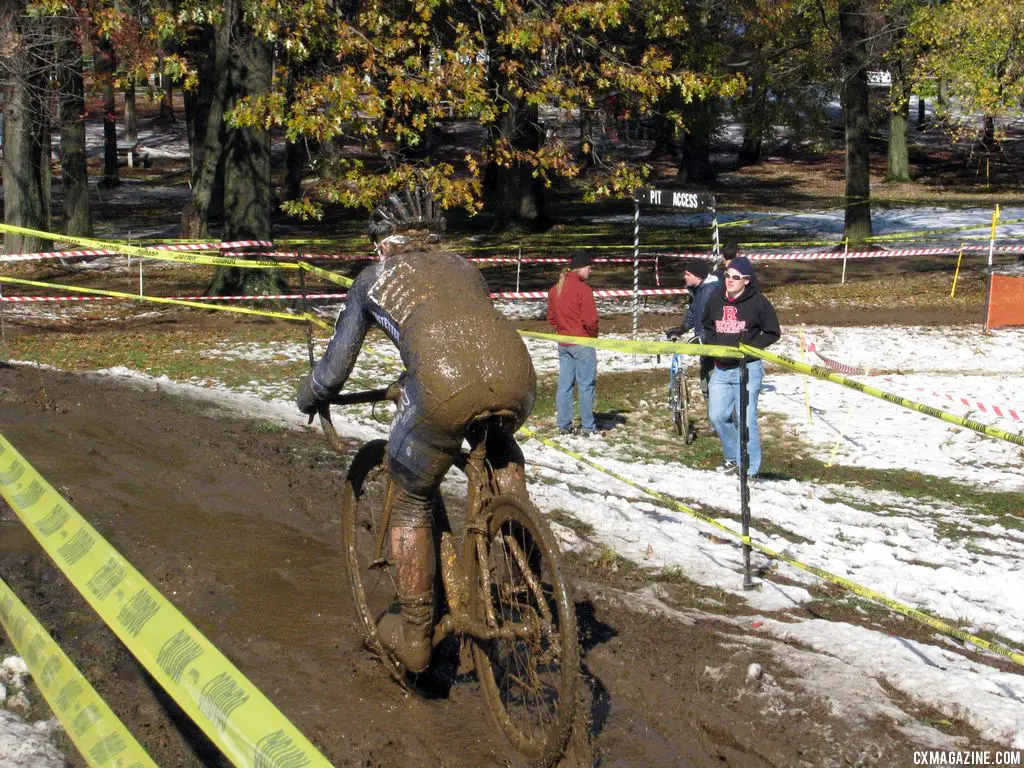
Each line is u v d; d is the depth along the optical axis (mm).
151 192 43844
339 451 4547
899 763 3840
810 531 7473
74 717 2535
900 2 25312
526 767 3840
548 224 34625
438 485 4129
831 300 21938
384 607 5320
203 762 3695
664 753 3992
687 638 5004
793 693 4383
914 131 61281
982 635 5512
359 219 37219
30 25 20984
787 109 40344
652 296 22703
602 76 18766
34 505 3211
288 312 18672
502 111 18188
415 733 4078
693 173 48062
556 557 3455
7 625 3299
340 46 16656
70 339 15641
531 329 18250
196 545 6156
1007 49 24234
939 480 9539
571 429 11219
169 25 17047
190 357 14406
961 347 16156
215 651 2109
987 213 37094
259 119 16953
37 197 24547
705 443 10898
